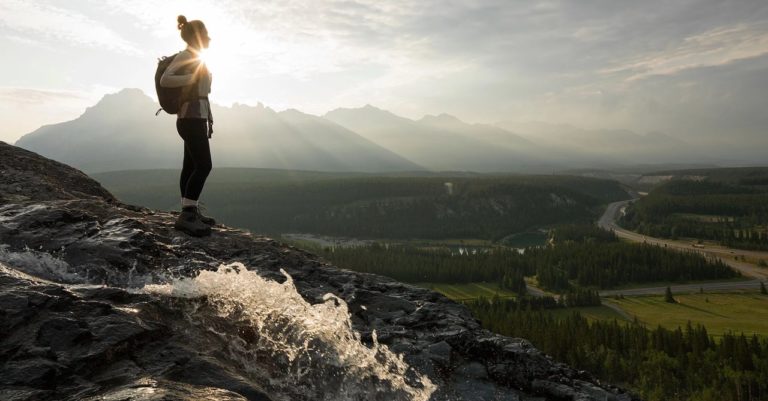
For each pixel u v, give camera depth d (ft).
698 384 318.65
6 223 16.47
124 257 15.51
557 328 371.35
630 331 416.87
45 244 15.49
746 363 339.98
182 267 16.71
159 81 19.47
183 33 19.39
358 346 13.92
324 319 14.38
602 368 332.19
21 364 7.88
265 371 10.89
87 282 13.83
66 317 9.39
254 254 21.25
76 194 25.48
